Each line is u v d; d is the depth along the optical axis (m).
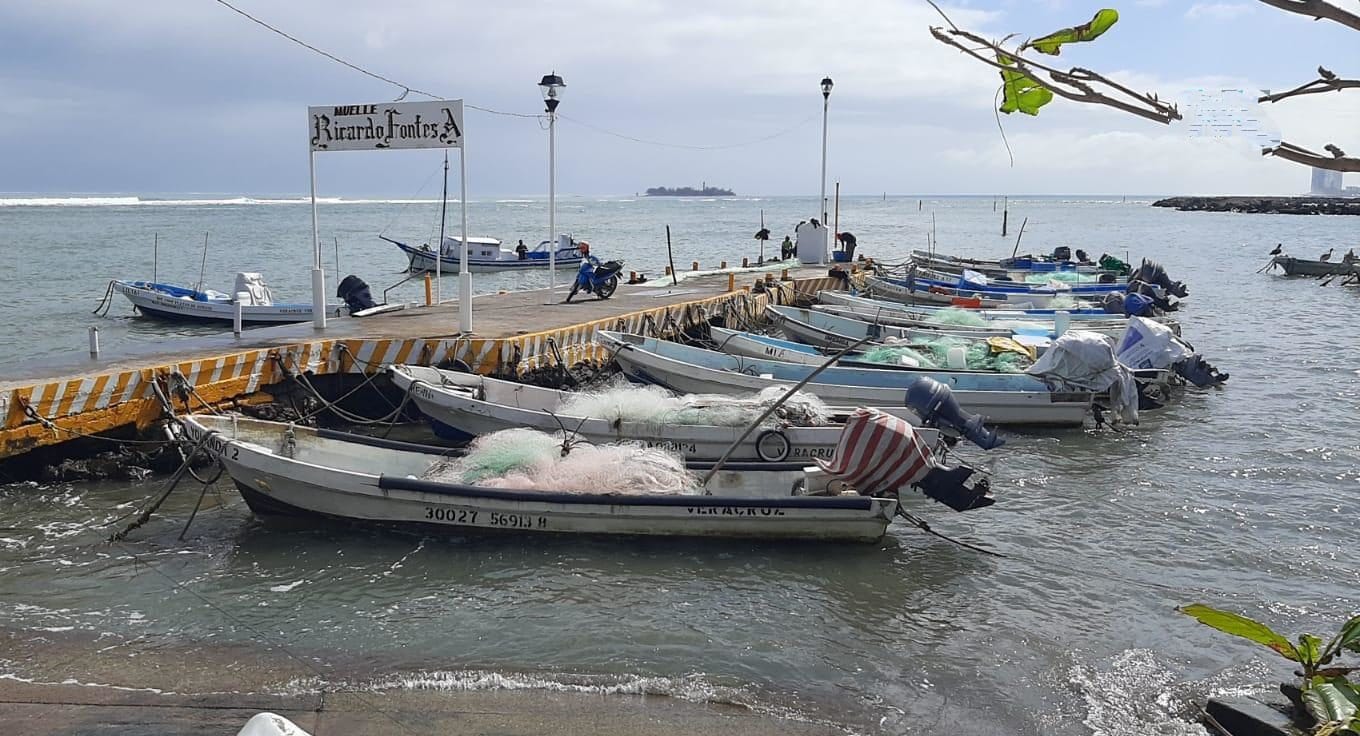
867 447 11.44
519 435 12.49
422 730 7.48
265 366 15.99
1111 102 2.57
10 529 11.71
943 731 7.70
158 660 8.56
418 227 92.00
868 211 184.50
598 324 20.42
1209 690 8.32
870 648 9.07
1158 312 31.38
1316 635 9.36
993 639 9.30
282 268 47.50
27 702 7.78
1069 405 17.56
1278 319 32.66
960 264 42.75
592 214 155.75
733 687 8.27
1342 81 2.42
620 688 8.17
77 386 13.29
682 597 10.12
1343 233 92.12
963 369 19.80
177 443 12.51
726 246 70.12
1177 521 12.67
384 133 18.08
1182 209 180.75
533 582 10.41
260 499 11.72
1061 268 41.59
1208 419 18.48
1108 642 9.25
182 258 52.09
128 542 11.39
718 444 13.92
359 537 11.57
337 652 8.79
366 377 17.25
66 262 47.97
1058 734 7.67
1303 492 13.88
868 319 25.72
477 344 17.55
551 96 22.45
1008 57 2.66
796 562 11.09
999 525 12.50
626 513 11.25
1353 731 6.21
